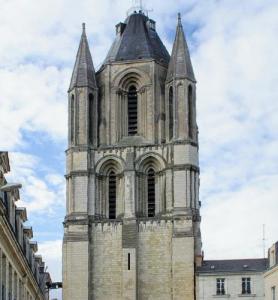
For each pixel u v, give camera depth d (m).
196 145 145.00
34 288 98.69
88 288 139.62
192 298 136.00
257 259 137.25
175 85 147.00
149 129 148.00
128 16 160.12
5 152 65.44
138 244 140.38
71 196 144.50
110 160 146.25
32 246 96.06
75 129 147.50
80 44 153.12
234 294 134.75
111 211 145.12
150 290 138.25
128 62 151.38
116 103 150.38
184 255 137.88
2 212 59.44
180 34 150.88
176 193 141.38
